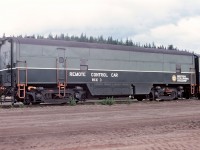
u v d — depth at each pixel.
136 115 17.59
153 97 31.16
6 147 9.00
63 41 25.78
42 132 11.71
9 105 24.20
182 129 12.42
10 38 23.83
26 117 16.42
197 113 18.70
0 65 24.95
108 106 23.89
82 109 21.20
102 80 27.41
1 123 14.14
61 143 9.57
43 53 24.52
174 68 32.44
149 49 30.80
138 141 9.86
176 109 21.39
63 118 16.06
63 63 25.44
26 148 8.86
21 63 23.58
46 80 24.56
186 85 33.94
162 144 9.36
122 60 28.66
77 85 26.62
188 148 8.77
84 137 10.62
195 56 34.53
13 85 23.55
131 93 29.22
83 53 26.45
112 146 9.09
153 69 30.75
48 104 25.72
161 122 14.59
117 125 13.59
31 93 24.06
